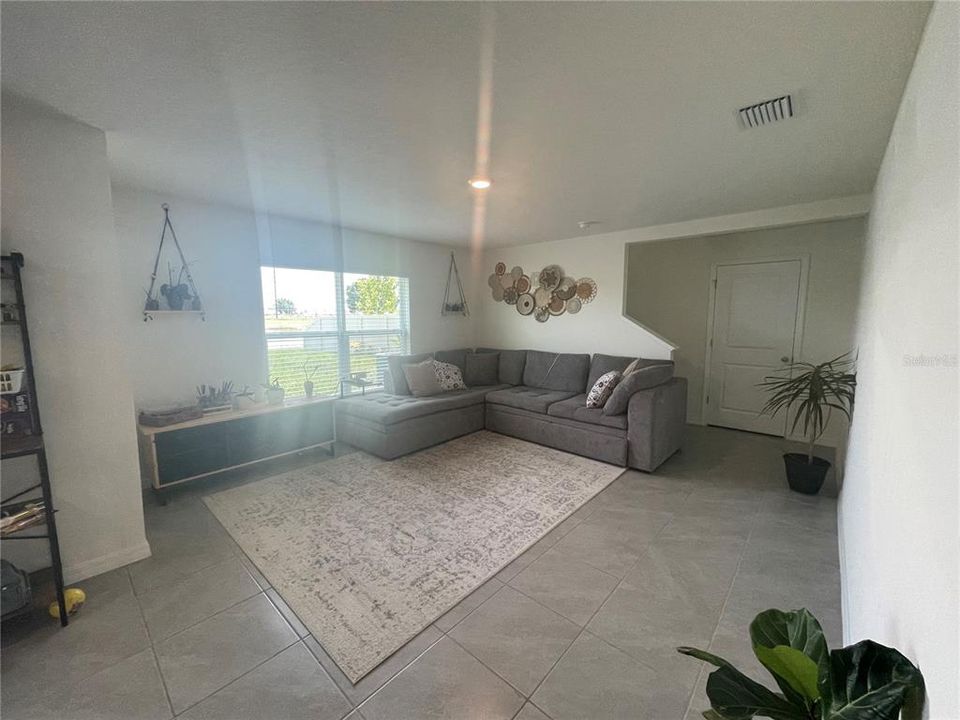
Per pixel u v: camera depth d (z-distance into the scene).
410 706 1.35
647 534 2.40
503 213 3.52
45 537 1.67
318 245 3.99
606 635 1.65
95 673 1.47
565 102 1.68
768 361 4.42
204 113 1.77
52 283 1.86
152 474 2.76
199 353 3.29
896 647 0.87
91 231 1.93
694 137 2.00
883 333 1.48
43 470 1.64
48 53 1.35
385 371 4.57
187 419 2.98
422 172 2.49
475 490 2.98
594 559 2.16
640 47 1.32
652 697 1.38
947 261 0.73
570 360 4.52
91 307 1.96
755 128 1.89
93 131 1.91
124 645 1.59
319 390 4.13
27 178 1.77
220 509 2.69
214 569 2.06
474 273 5.68
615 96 1.63
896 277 1.30
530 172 2.50
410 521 2.54
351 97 1.64
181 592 1.90
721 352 4.73
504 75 1.49
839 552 2.20
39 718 1.32
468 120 1.83
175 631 1.66
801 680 0.72
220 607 1.80
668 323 5.10
